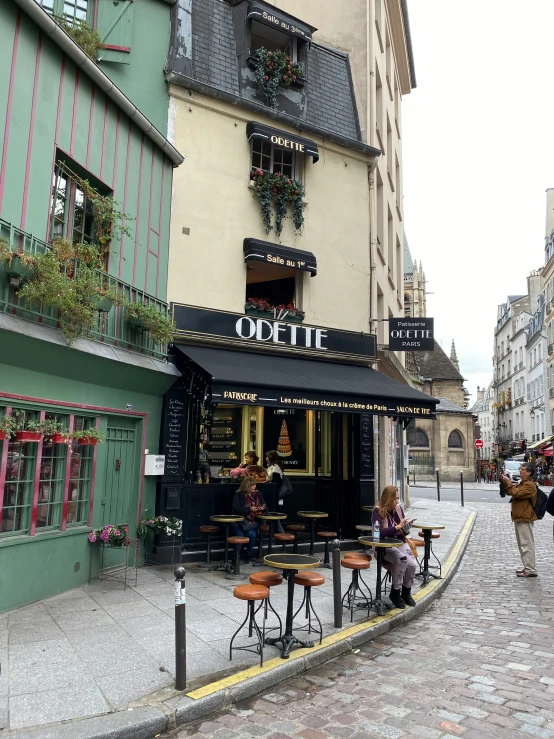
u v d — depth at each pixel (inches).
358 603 270.4
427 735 150.6
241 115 430.9
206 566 343.9
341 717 161.5
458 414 1905.8
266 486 404.5
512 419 2399.1
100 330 293.9
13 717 148.8
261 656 188.7
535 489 364.8
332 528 450.6
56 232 274.4
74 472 284.7
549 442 1492.4
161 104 395.9
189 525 362.0
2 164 231.9
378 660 209.3
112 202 298.7
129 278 330.3
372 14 567.5
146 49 394.0
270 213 435.8
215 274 404.5
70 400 274.8
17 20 242.5
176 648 170.1
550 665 202.2
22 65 245.3
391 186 669.9
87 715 151.3
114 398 312.5
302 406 354.0
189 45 418.3
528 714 163.2
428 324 477.1
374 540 264.4
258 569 341.4
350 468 450.0
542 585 336.8
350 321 477.1
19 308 230.5
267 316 430.0
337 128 495.5
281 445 475.5
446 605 293.9
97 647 201.0
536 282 2247.8
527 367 2080.5
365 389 395.9
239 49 450.3
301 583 214.5
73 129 279.7
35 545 250.2
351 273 484.1
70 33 348.8
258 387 336.5
